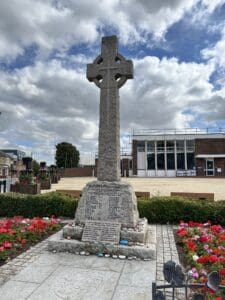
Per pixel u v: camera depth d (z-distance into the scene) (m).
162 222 8.61
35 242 5.82
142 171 36.81
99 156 6.35
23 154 71.56
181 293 3.51
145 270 4.33
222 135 35.06
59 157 69.31
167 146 36.56
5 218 9.26
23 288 3.66
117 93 6.53
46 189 19.84
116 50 6.69
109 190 5.88
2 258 4.67
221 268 3.99
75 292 3.56
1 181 14.20
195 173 35.34
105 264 4.57
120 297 3.44
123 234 5.33
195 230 6.39
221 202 8.76
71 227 5.55
